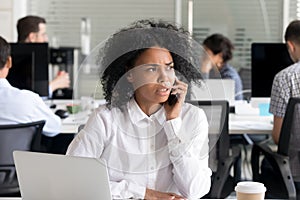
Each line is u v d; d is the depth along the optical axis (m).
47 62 4.24
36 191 1.65
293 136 3.50
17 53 4.21
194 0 6.96
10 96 3.42
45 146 4.38
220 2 6.93
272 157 3.53
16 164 1.65
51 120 3.59
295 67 3.67
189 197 2.03
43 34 5.24
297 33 3.75
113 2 7.00
